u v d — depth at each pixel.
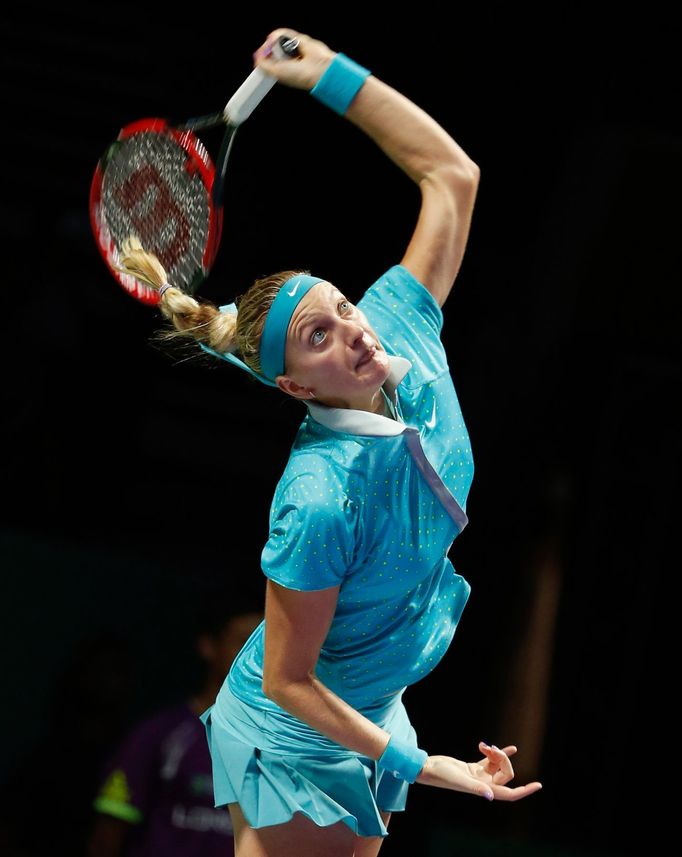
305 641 7.93
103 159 9.20
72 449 24.25
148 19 27.36
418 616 8.42
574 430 25.05
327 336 7.97
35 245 24.95
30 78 26.62
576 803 24.08
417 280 8.90
